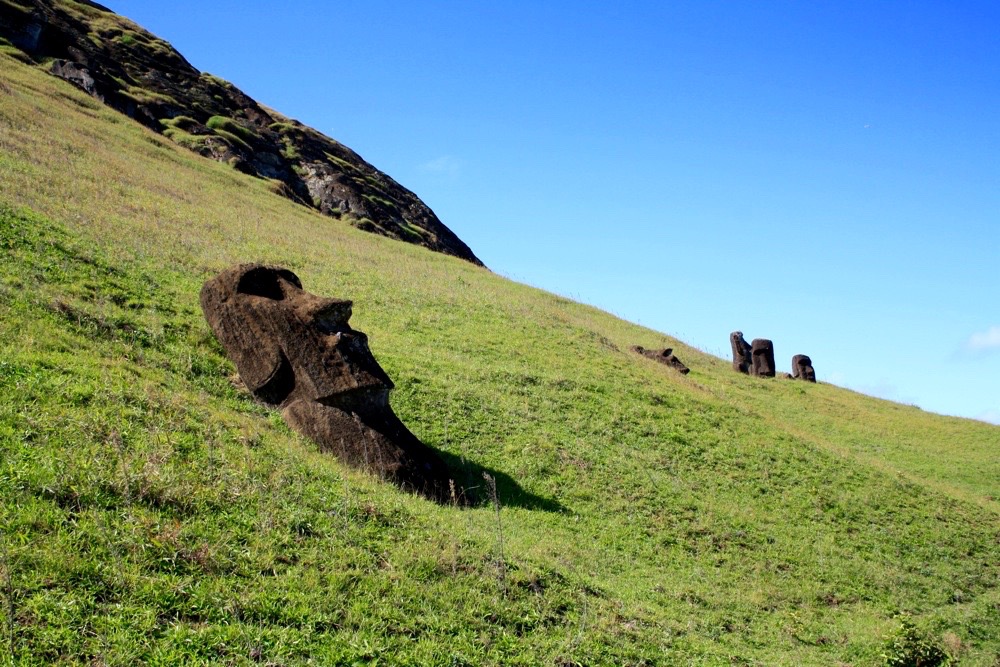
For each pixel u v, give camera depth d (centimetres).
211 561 920
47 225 2248
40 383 1234
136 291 2050
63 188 2903
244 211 4172
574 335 3319
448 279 3991
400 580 1022
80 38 7162
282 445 1417
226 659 777
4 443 1014
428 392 2122
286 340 1639
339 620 898
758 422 2781
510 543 1332
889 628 1492
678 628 1217
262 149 7469
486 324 3108
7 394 1160
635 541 1670
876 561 1906
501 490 1742
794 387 4578
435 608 991
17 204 2327
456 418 2036
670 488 2005
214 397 1583
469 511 1541
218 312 1706
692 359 4572
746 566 1703
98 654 730
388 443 1566
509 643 970
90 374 1348
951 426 4197
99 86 6175
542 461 1927
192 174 4831
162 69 7919
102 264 2133
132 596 817
